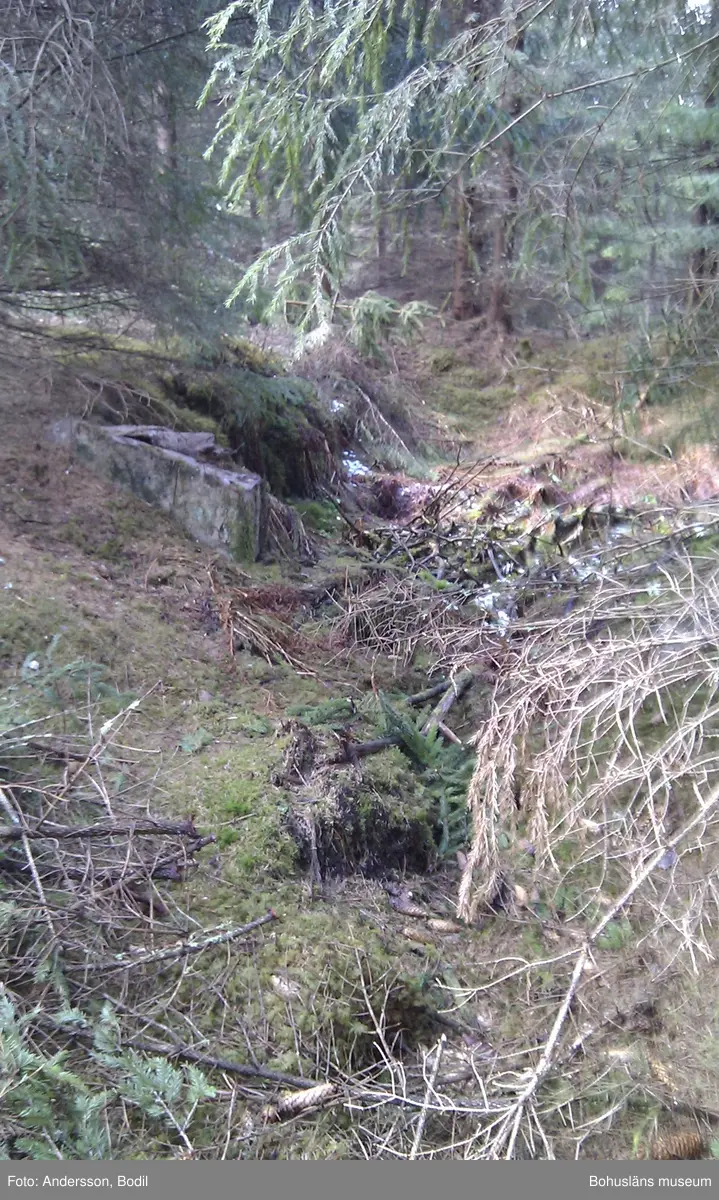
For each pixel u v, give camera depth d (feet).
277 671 13.67
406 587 17.10
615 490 20.06
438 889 10.59
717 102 13.20
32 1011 6.43
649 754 9.01
